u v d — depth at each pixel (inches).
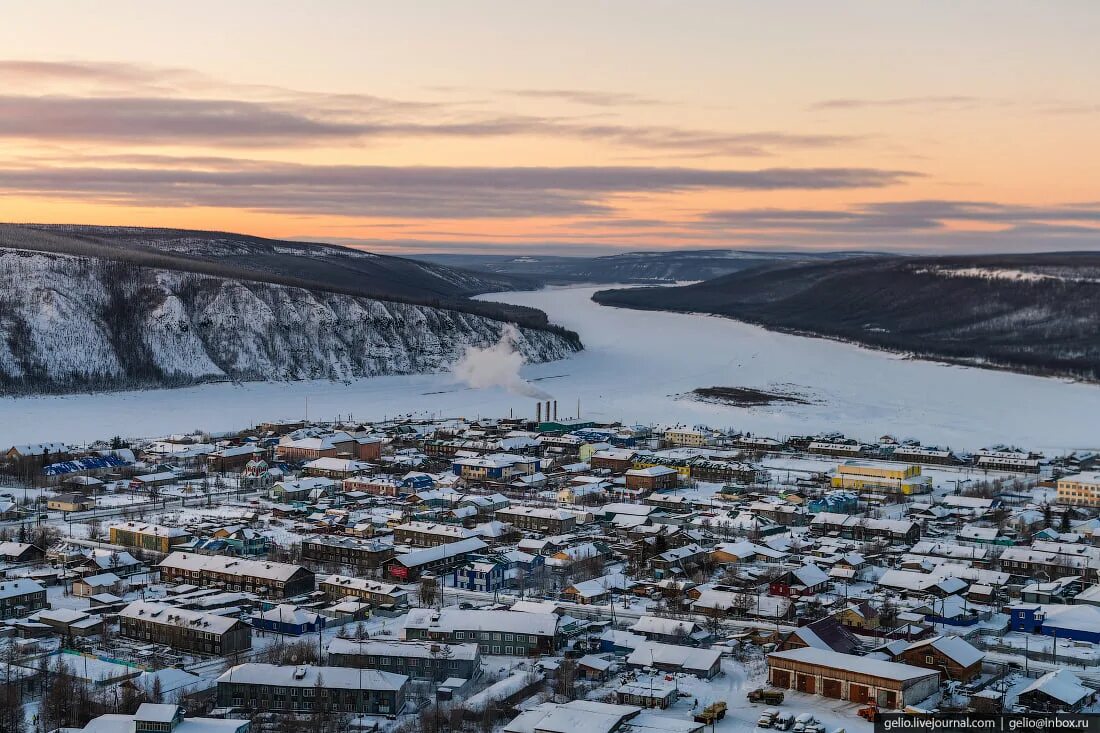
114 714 6284.5
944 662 7185.0
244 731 6112.2
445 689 6865.2
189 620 7751.0
